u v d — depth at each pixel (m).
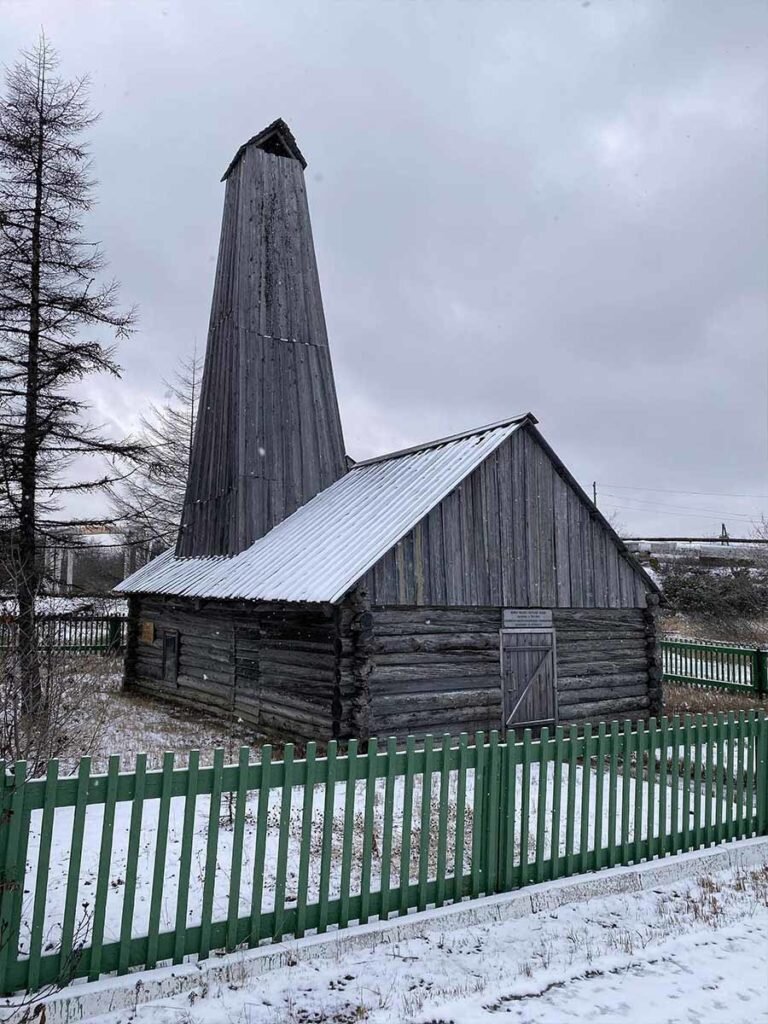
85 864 6.74
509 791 6.43
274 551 16.27
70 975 4.54
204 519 20.03
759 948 5.71
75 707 9.64
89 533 25.80
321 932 5.39
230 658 16.64
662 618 38.00
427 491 14.42
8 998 4.39
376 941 5.45
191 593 16.73
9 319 16.33
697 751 7.80
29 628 10.28
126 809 8.55
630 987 5.09
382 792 9.45
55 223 16.80
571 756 6.86
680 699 20.81
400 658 13.19
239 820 5.18
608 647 16.42
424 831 5.97
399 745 12.91
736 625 37.69
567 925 6.00
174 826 7.88
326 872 5.49
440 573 13.80
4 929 4.48
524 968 5.28
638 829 7.24
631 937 5.84
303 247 21.28
